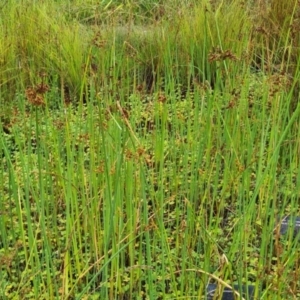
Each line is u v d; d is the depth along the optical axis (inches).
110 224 87.4
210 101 116.0
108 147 105.2
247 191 105.4
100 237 100.7
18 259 103.4
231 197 120.3
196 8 190.5
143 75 188.5
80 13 231.1
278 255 76.9
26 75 180.4
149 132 138.7
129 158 89.4
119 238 91.4
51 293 89.0
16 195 98.6
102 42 117.6
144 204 90.4
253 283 95.3
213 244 91.0
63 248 109.7
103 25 189.0
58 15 213.5
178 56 183.0
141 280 98.3
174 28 186.9
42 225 88.7
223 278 87.5
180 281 93.7
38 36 193.9
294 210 99.7
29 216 93.5
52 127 114.4
